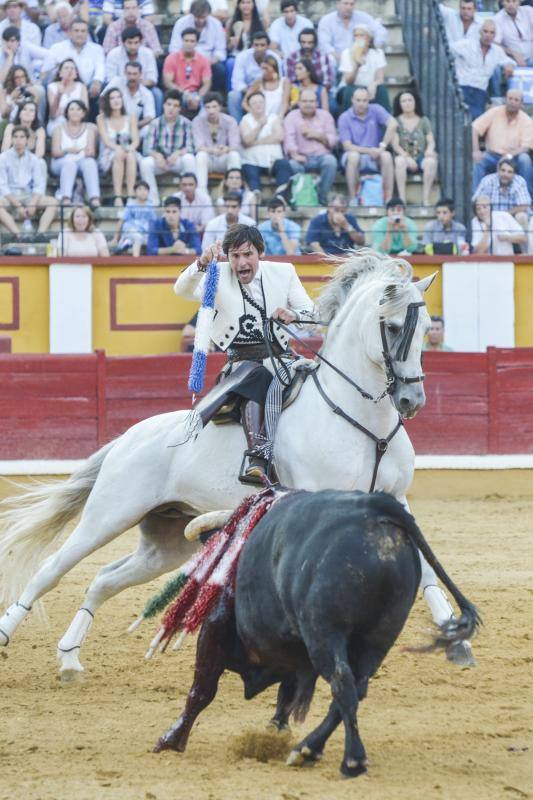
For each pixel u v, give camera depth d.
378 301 8.23
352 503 5.91
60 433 18.84
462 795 5.78
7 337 19.58
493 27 23.48
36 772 6.29
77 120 21.45
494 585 12.12
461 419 19.31
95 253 20.78
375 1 24.50
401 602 5.79
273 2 24.61
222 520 6.84
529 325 20.89
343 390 8.52
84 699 8.15
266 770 6.22
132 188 21.36
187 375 18.88
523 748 6.73
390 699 7.98
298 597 5.81
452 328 20.84
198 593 6.56
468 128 21.00
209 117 21.47
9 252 20.91
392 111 23.14
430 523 16.50
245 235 8.74
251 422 8.52
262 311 8.83
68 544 9.09
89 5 23.61
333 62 22.64
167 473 8.91
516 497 19.22
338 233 20.28
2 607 11.45
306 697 6.28
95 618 10.85
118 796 5.77
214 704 7.86
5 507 18.53
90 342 20.72
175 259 20.64
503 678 8.53
